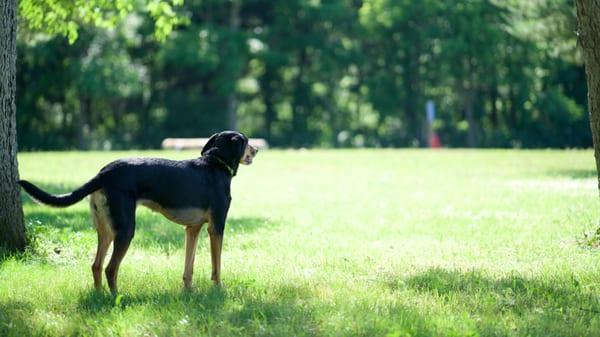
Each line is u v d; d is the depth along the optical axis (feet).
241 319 23.15
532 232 42.04
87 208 52.85
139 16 169.37
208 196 26.81
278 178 85.30
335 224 47.26
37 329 22.16
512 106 198.08
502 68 187.01
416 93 198.80
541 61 180.65
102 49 167.53
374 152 131.23
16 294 26.30
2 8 31.76
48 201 24.35
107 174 25.22
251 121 217.15
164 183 25.80
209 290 26.43
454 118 208.85
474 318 23.43
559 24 94.12
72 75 166.09
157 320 22.75
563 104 184.65
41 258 32.58
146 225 45.37
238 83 191.11
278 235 42.09
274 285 27.55
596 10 32.60
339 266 32.35
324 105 211.82
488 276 29.73
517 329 22.22
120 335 21.58
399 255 35.58
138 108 200.23
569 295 26.23
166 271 30.09
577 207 51.93
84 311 24.00
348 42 206.28
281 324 22.40
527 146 187.83
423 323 22.43
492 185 72.23
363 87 207.21
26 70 171.42
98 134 194.70
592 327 22.31
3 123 32.45
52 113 186.50
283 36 199.62
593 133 34.27
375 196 65.16
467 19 181.06
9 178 32.86
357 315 23.06
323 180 82.64
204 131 199.62
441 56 185.98
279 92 209.56
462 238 40.88
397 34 195.31
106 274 25.14
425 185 74.74
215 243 27.32
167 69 200.13
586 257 33.53
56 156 117.08
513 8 99.25
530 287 27.32
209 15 192.65
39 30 64.13
